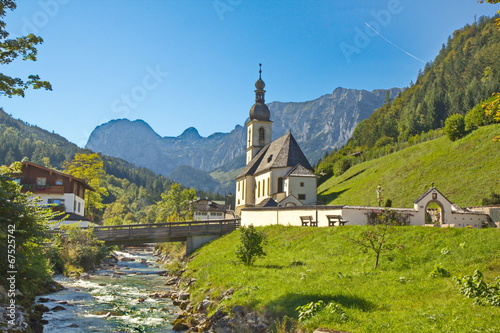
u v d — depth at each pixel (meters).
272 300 18.58
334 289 18.83
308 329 14.77
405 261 23.64
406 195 69.62
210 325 18.95
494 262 20.28
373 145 165.62
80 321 21.08
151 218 151.25
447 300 15.88
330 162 133.88
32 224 21.20
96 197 86.00
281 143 74.44
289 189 63.47
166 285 33.34
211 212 142.12
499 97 19.42
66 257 40.91
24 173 59.09
